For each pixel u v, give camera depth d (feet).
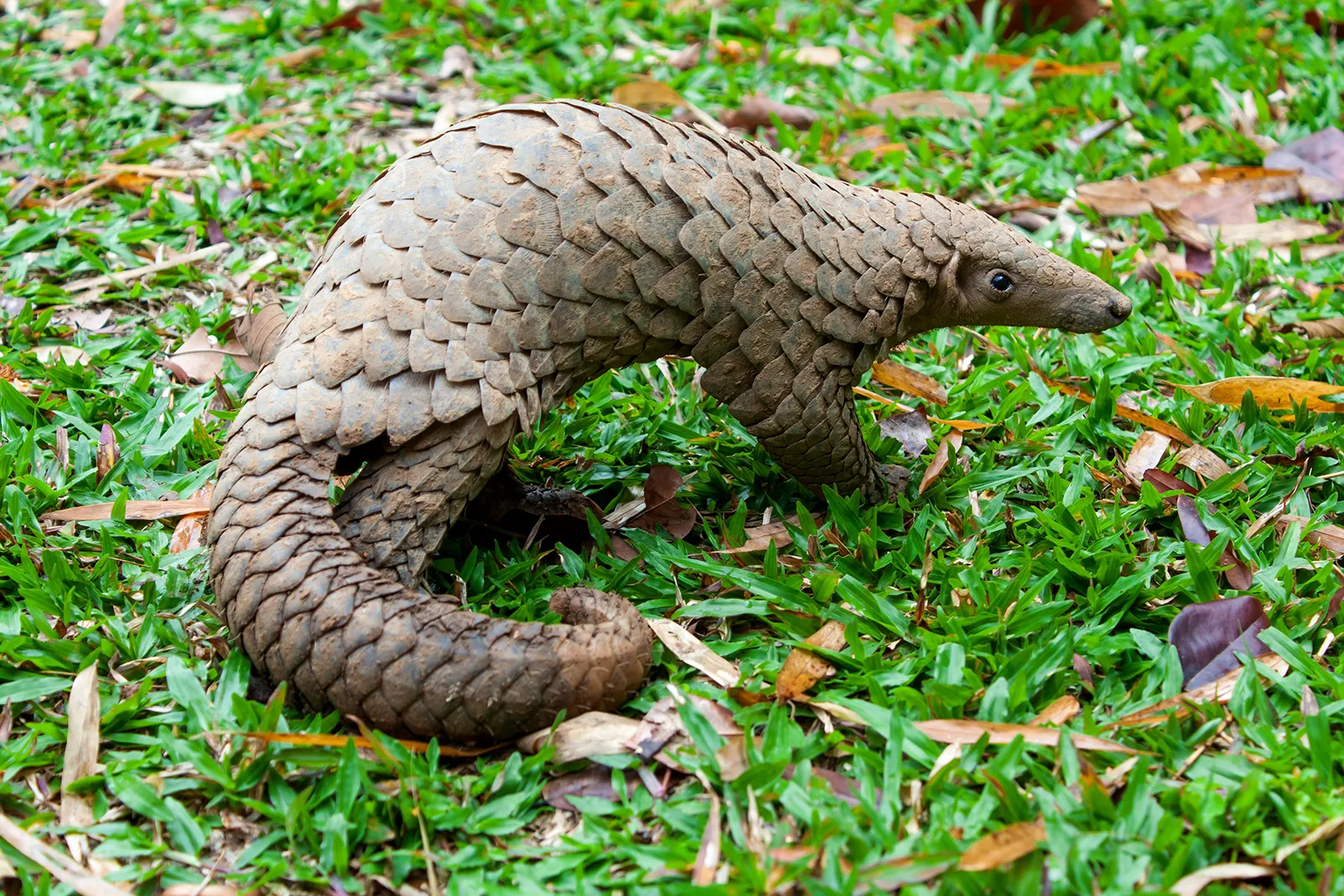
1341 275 13.99
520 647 7.68
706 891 6.93
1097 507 10.73
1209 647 8.74
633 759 7.93
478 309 8.30
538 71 17.54
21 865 7.30
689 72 17.80
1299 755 7.95
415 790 7.55
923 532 10.05
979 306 10.09
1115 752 7.92
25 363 12.19
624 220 8.61
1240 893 7.18
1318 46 18.34
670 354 9.52
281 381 8.26
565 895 7.23
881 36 18.56
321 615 7.70
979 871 6.94
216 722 8.14
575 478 11.18
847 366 9.68
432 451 8.29
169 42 18.79
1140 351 13.07
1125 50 17.88
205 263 14.06
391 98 17.34
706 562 9.82
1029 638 9.08
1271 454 11.36
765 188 9.20
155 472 11.10
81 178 15.19
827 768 8.14
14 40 18.79
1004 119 16.84
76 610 9.30
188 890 7.25
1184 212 15.14
